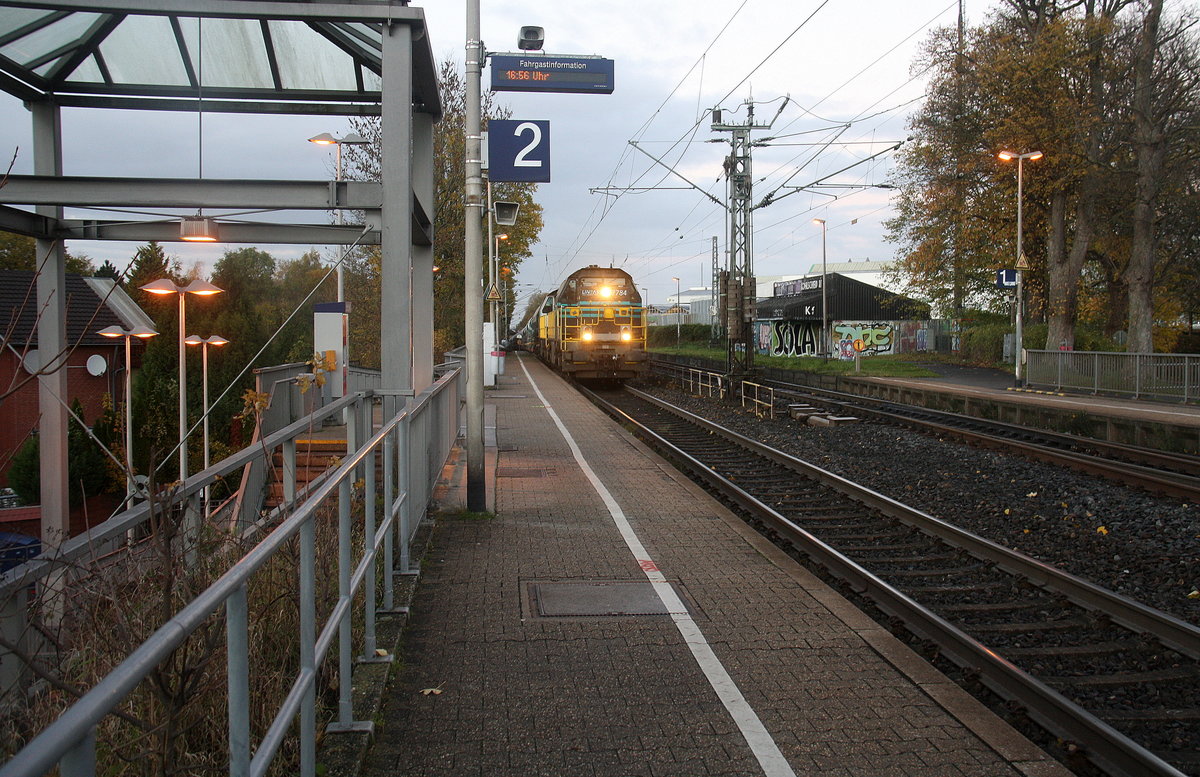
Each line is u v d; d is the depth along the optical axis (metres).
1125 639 6.28
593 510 9.82
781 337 59.62
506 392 28.12
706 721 4.38
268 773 3.26
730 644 5.51
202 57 8.41
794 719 4.41
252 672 3.53
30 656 2.90
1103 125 31.31
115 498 13.53
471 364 9.52
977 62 34.03
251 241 8.14
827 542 9.36
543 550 7.96
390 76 7.21
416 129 9.35
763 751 4.05
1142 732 4.87
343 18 7.07
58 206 7.61
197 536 3.92
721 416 23.30
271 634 3.97
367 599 4.90
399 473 6.78
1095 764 4.40
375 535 5.41
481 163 9.77
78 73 8.49
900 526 9.86
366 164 24.69
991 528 10.00
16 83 8.22
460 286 31.28
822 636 5.66
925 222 41.22
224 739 3.14
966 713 4.47
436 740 4.14
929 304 48.78
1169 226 34.09
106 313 20.83
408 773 3.82
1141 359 25.36
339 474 3.72
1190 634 5.90
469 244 9.63
